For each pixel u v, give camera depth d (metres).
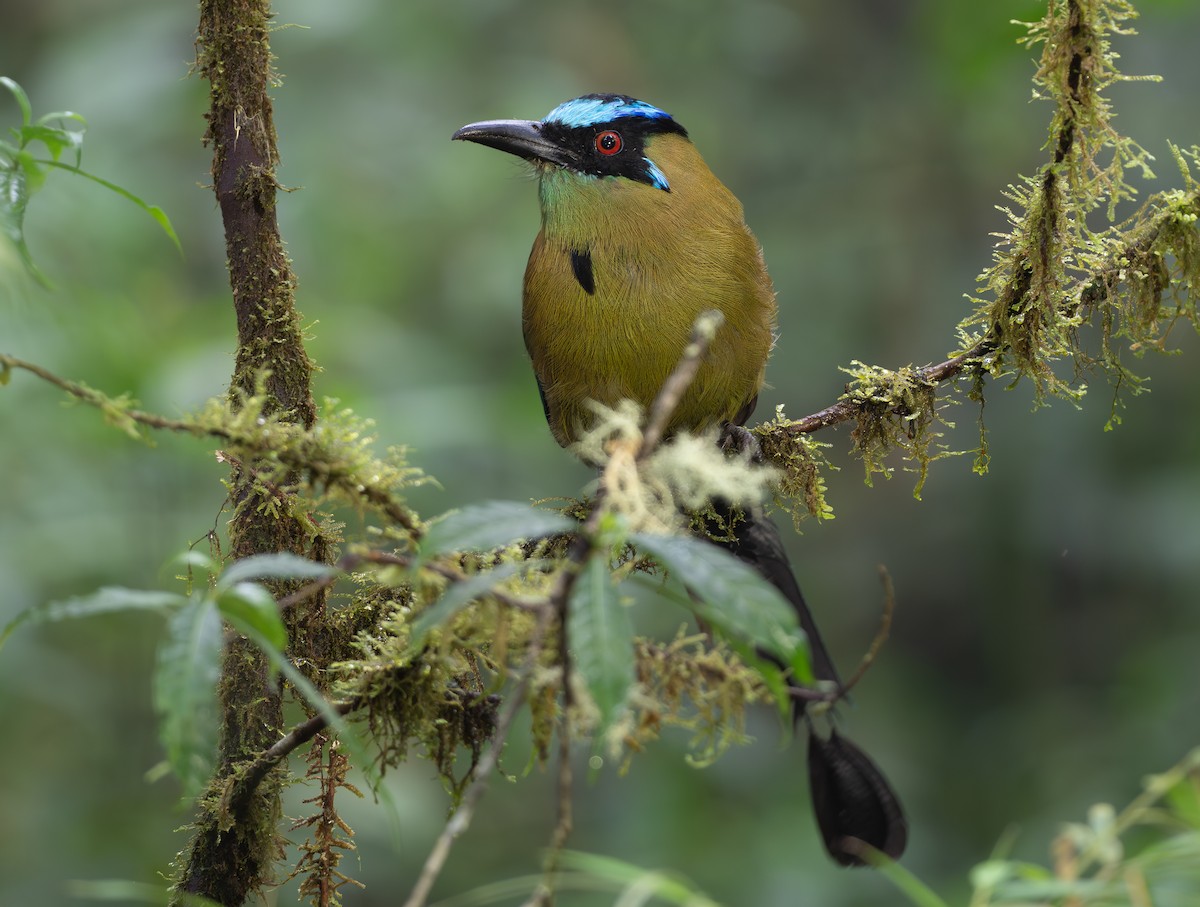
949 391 15.60
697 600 3.96
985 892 5.77
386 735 5.08
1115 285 6.66
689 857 12.39
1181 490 14.59
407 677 5.03
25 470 10.57
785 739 4.73
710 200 7.85
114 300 10.35
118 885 5.00
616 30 14.58
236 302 5.40
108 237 10.89
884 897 12.29
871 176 15.82
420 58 13.58
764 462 7.14
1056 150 6.15
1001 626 15.91
